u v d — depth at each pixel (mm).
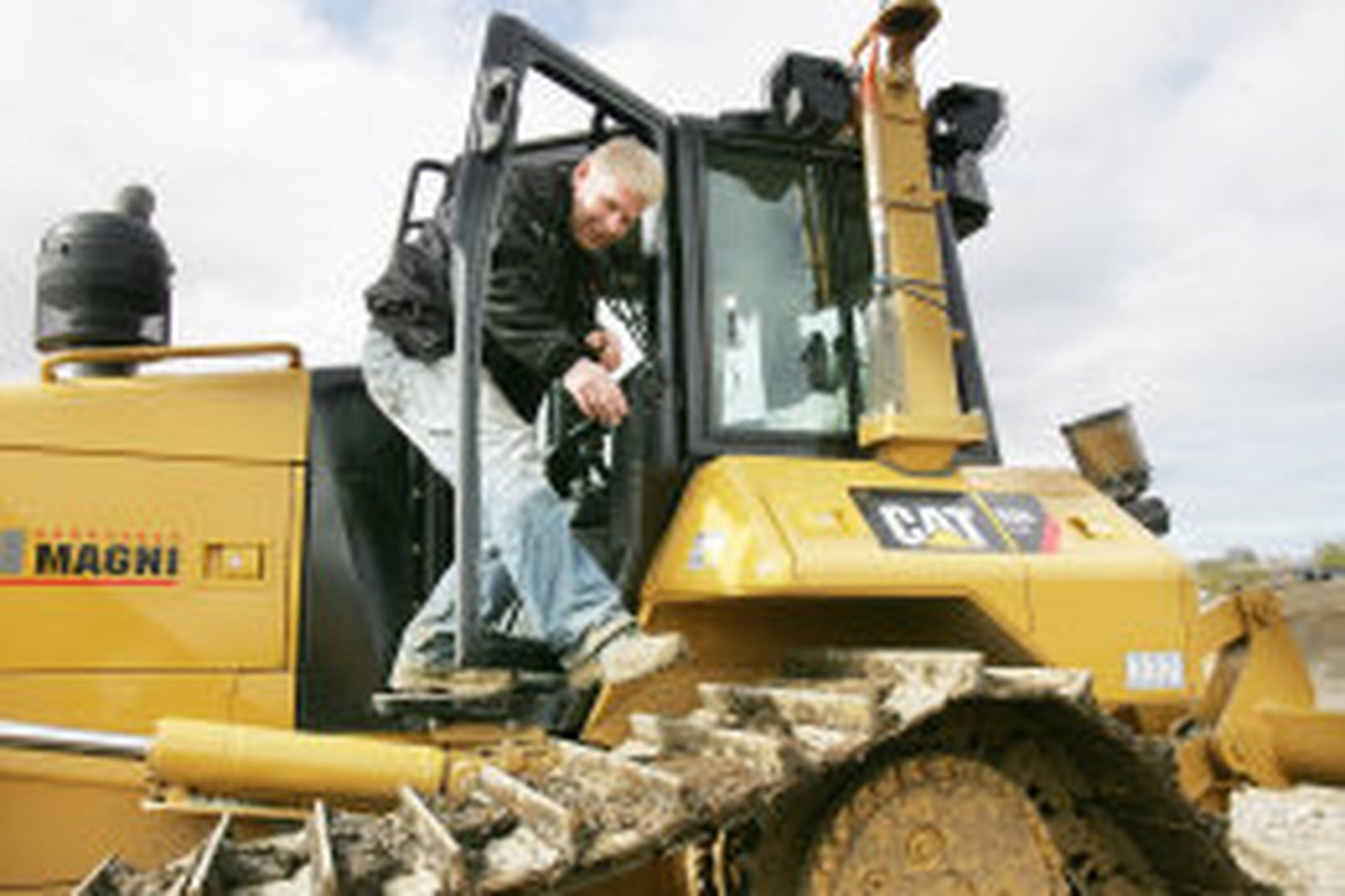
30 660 2840
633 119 3176
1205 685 3922
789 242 3361
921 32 3230
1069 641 2967
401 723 2967
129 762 2805
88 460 2961
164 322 3594
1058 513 3221
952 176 3740
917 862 2537
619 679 2604
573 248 3088
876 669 2742
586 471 3287
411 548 3084
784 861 2498
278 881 2123
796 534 2777
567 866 2039
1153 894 2826
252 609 2967
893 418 3094
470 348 2607
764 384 3227
